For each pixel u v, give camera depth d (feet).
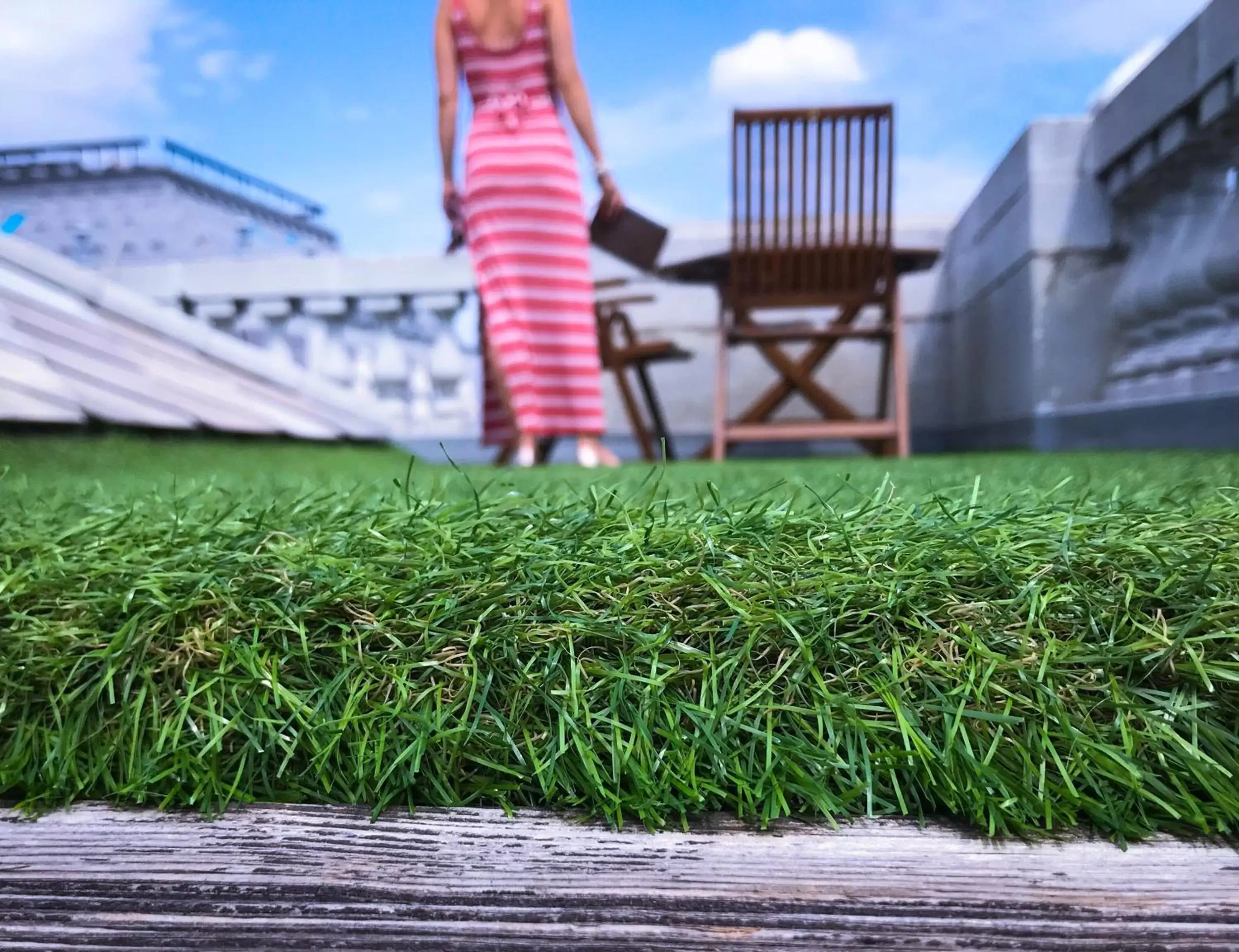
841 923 1.52
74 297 11.35
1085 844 1.66
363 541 2.35
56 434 7.81
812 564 2.08
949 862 1.62
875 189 11.53
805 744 1.72
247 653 1.88
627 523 2.41
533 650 1.87
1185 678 1.76
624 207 10.33
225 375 12.40
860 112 11.13
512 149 9.61
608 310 14.58
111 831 1.77
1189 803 1.65
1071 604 1.89
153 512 3.07
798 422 17.72
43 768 1.86
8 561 2.25
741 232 13.62
